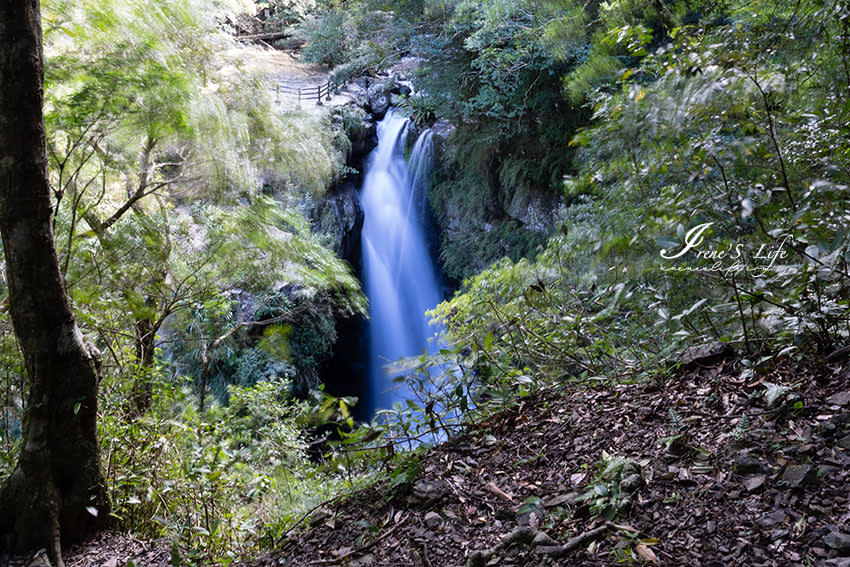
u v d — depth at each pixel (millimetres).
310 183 6824
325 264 6883
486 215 17172
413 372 3068
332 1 16812
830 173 2322
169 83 4723
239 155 5961
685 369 2672
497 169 16641
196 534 3150
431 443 2914
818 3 2812
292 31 20094
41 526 3215
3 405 4242
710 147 2412
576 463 2324
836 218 2119
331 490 3674
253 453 5047
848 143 2387
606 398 2744
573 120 13695
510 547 1937
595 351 3393
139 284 5859
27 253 3203
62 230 5219
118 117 4691
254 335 10984
